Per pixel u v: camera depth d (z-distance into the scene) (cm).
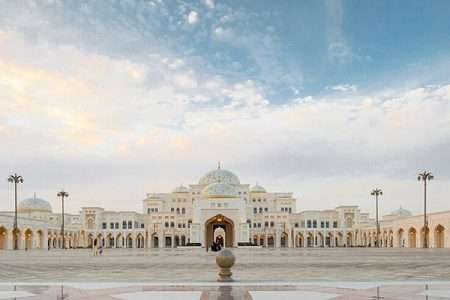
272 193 19662
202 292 2108
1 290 2220
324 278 2719
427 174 11088
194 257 6016
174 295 2025
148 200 19212
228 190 15762
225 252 2727
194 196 18750
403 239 13925
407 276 2838
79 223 18762
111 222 18350
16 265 4231
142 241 18162
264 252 8225
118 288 2273
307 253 7412
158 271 3372
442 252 7494
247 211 18350
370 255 6266
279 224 18212
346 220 18200
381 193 14400
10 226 11375
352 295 2003
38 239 14125
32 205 18438
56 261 4991
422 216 12100
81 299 1923
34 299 1927
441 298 1916
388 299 1892
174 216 18175
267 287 2281
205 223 15075
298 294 2036
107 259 5459
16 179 11238
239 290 2172
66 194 14175
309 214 18225
